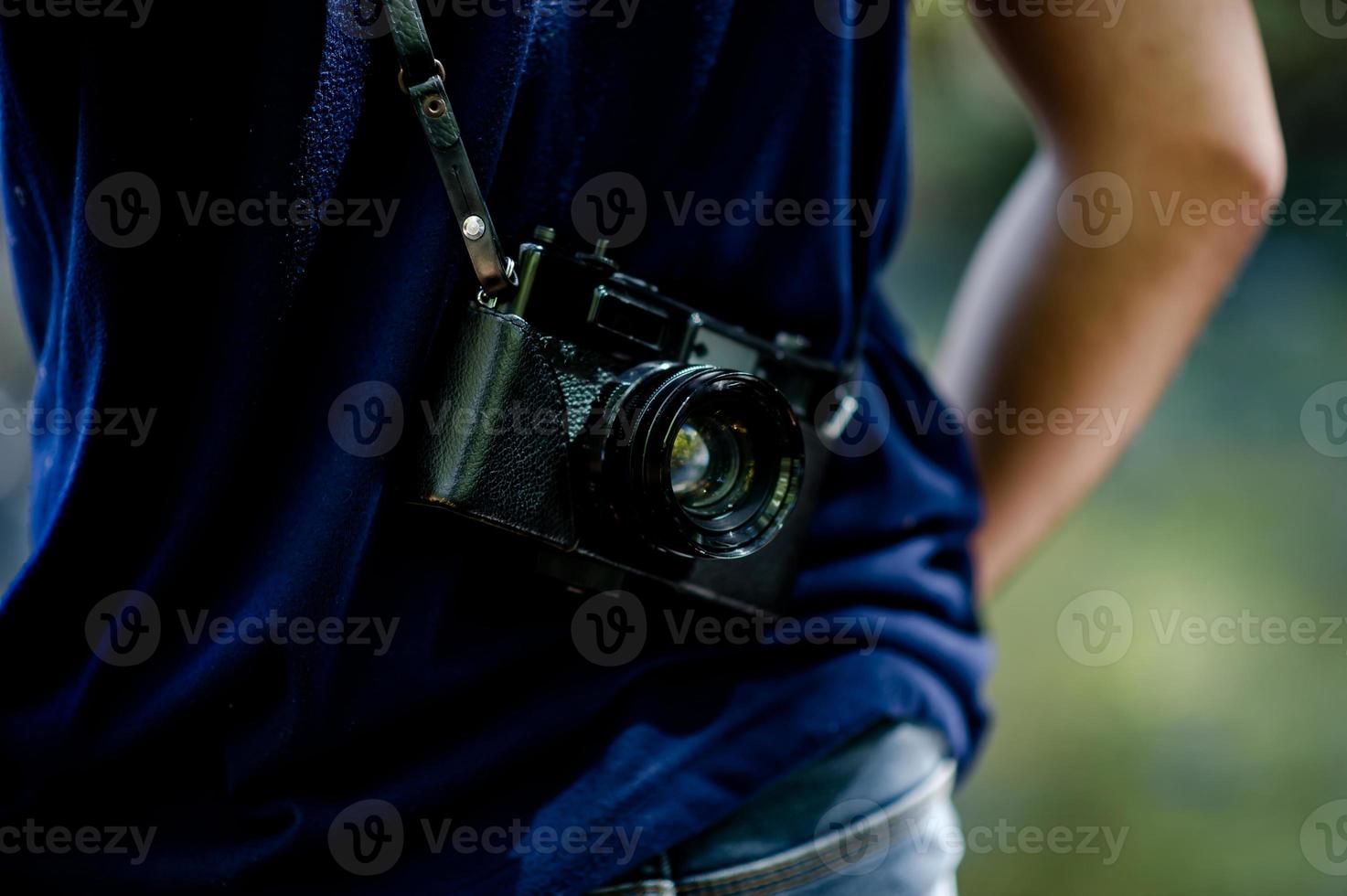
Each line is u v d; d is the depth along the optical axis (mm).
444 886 1330
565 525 1374
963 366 2070
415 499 1318
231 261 1292
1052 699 6457
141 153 1272
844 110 1460
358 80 1286
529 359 1321
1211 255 1780
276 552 1309
